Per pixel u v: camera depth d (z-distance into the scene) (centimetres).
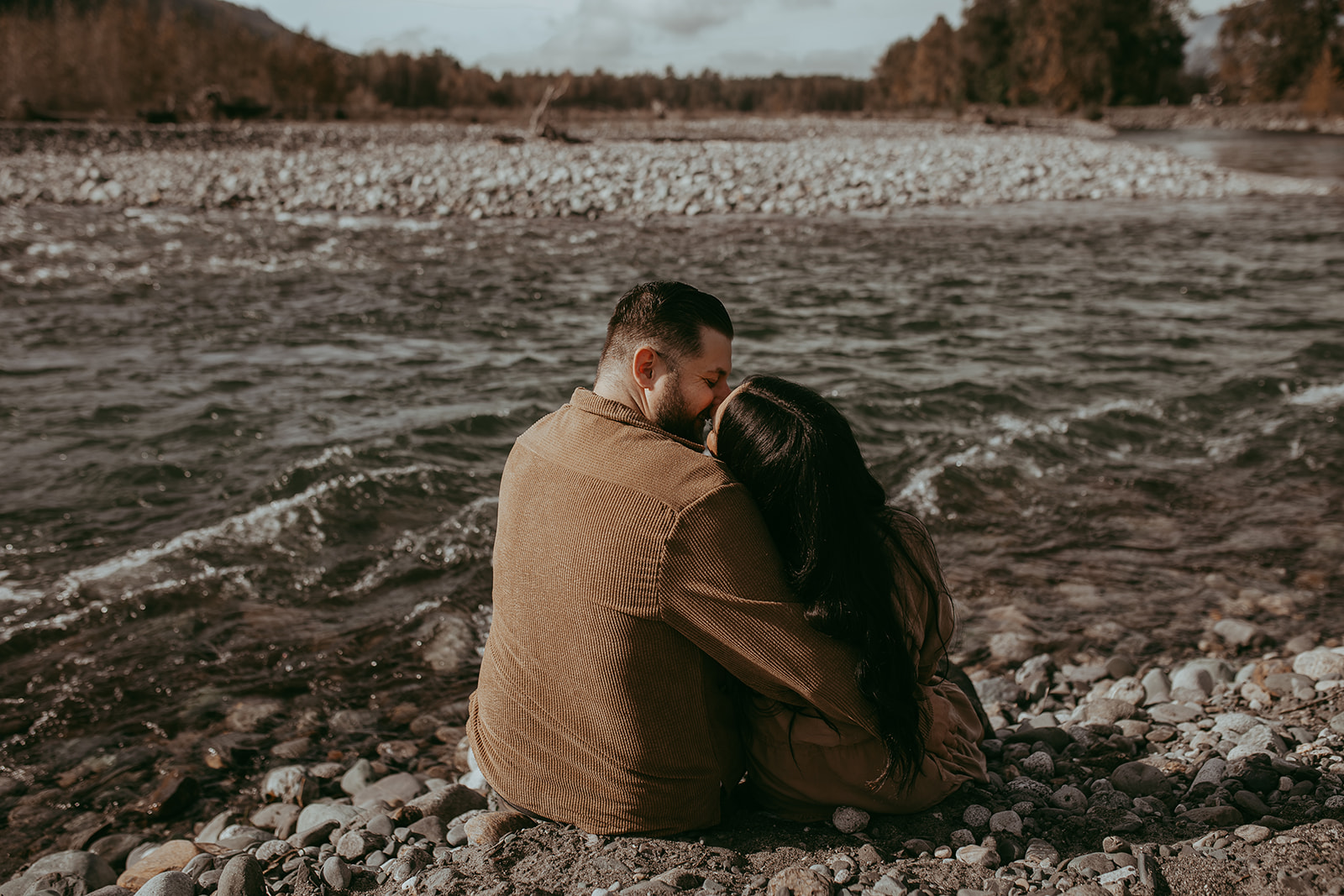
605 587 168
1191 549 399
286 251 1180
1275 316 820
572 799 190
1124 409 566
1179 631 331
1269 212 1585
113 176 1880
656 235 1327
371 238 1293
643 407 182
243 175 1878
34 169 1980
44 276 981
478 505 447
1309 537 407
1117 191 1878
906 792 196
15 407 572
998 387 609
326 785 258
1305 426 540
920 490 461
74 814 246
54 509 436
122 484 465
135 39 4184
